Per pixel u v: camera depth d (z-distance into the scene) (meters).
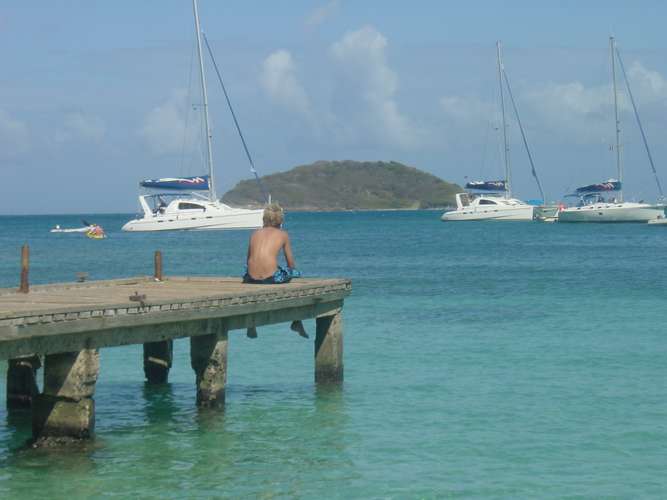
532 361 20.80
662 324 27.02
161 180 108.75
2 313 11.07
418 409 16.05
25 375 15.80
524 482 11.99
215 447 13.66
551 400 16.69
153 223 109.81
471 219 144.38
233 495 11.54
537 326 26.97
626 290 38.69
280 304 15.55
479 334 25.36
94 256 70.38
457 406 16.25
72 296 14.80
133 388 18.00
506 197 144.38
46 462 12.78
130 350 22.64
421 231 129.25
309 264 59.75
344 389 17.73
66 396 12.86
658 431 14.41
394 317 29.58
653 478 12.12
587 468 12.56
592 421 15.10
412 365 20.39
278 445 13.76
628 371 19.41
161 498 11.41
